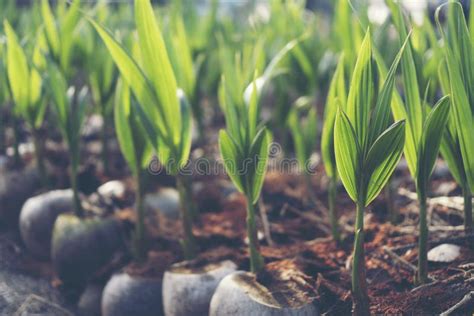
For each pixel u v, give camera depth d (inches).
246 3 137.9
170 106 67.7
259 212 84.8
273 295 62.4
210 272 69.2
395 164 57.4
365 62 56.6
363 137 57.2
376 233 74.5
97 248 79.1
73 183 80.0
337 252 72.5
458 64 61.2
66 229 79.3
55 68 76.7
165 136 68.4
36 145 87.7
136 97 68.7
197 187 93.7
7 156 100.6
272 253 74.6
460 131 59.9
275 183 94.0
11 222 91.6
